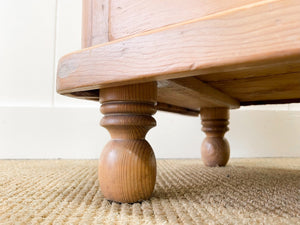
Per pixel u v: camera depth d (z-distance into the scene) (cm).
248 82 53
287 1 20
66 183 52
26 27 117
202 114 83
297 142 127
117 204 36
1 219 30
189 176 62
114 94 36
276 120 126
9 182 53
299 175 67
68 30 120
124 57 30
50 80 117
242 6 23
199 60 24
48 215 32
